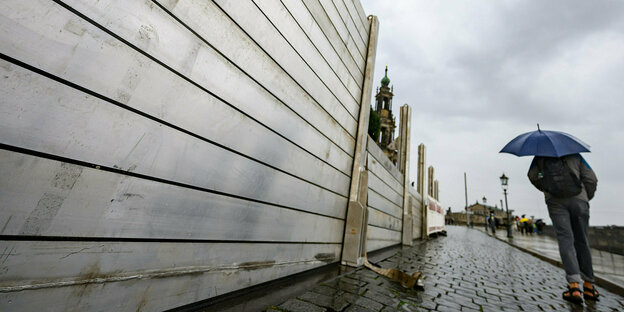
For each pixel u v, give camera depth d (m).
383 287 2.68
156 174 1.33
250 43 1.91
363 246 3.75
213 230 1.68
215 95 1.64
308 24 2.67
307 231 2.80
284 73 2.32
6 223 0.88
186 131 1.47
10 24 0.88
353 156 3.99
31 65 0.93
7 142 0.88
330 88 3.22
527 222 25.83
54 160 0.99
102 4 1.10
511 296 2.92
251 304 1.83
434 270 3.99
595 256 8.03
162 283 1.38
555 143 3.13
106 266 1.15
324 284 2.55
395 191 7.03
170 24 1.36
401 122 9.38
